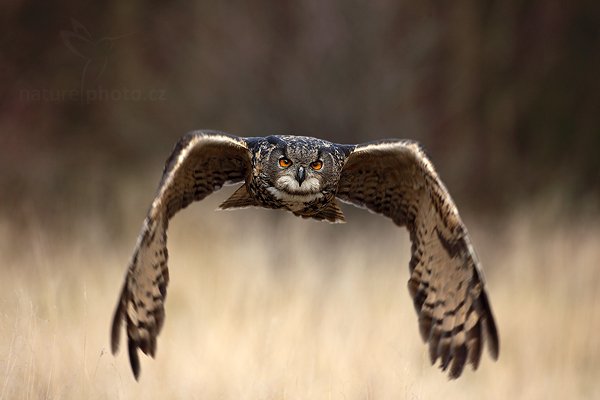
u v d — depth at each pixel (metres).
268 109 23.16
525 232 17.28
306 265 14.98
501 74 26.80
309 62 22.73
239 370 9.54
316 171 8.23
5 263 12.76
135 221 17.66
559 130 26.95
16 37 23.77
